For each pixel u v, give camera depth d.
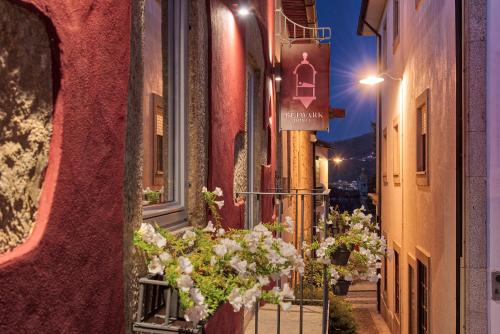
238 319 4.98
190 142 3.82
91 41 2.10
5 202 1.78
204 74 4.01
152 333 2.60
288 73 8.85
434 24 7.50
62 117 1.88
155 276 2.80
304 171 17.23
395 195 11.97
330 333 9.78
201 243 2.98
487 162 5.65
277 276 2.75
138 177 2.72
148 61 5.21
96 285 2.13
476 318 5.64
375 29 15.81
